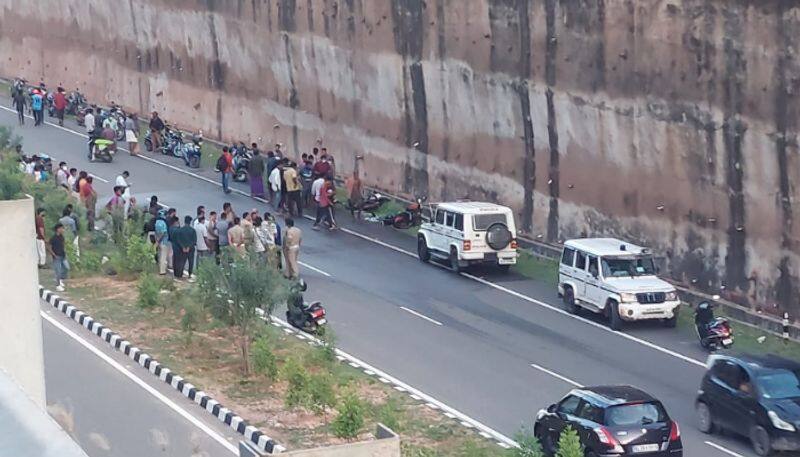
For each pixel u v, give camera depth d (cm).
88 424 2141
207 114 5081
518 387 2458
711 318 2772
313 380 2231
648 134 3166
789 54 2778
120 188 3575
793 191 2809
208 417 2202
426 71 3922
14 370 1442
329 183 3872
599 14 3269
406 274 3388
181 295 2831
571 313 3038
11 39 6444
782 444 2094
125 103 5606
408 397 2366
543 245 3525
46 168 4188
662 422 1991
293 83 4566
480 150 3762
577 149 3409
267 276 2473
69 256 3178
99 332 2673
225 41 4903
